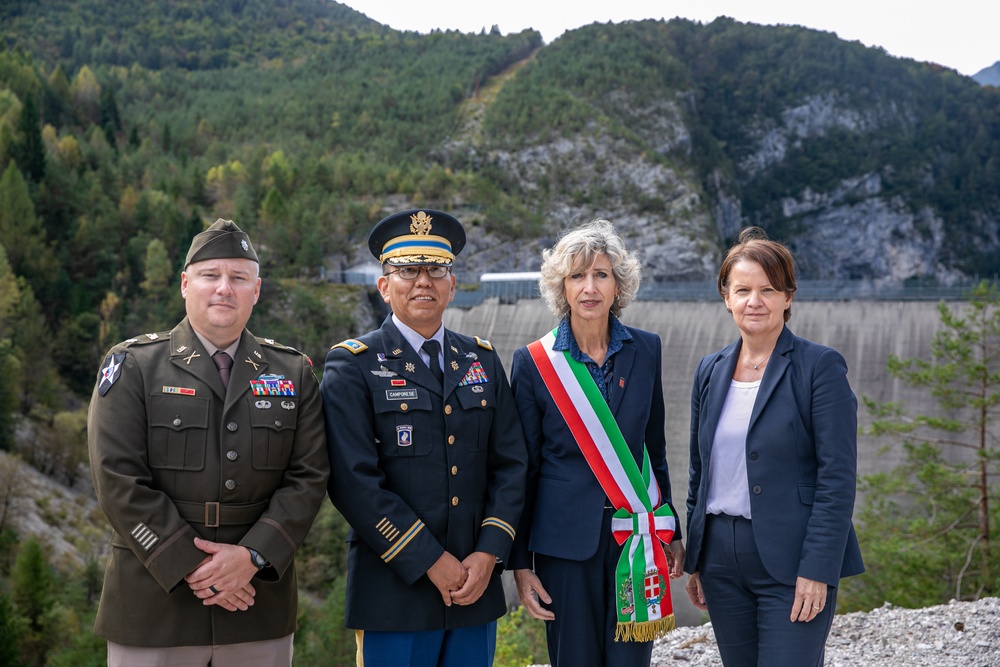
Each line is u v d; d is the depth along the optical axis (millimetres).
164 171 132625
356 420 4750
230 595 4344
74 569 43312
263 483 4562
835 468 4488
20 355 66000
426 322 5016
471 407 4934
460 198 139125
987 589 16469
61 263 94188
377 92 195000
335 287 100188
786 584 4531
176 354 4594
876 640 7238
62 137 132750
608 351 5242
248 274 4734
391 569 4750
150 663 4324
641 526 4973
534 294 64312
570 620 4961
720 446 4867
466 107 190250
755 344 4895
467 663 4812
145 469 4371
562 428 5145
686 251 156375
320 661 32188
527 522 5219
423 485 4801
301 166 144375
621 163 169625
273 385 4672
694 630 7703
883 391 38938
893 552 16984
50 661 31297
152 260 89125
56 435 58688
